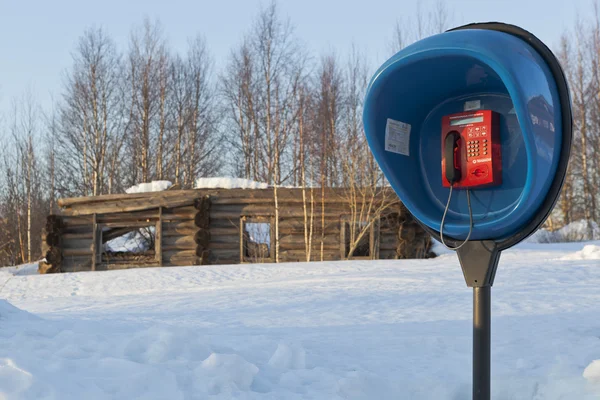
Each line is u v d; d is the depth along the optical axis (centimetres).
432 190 318
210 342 389
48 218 2236
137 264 2223
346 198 2161
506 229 276
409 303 794
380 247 2180
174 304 909
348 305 791
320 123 3055
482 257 283
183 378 301
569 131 268
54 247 2230
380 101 303
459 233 289
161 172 3853
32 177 4075
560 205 4325
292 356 374
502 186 290
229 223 2195
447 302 796
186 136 4141
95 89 3912
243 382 315
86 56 3956
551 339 461
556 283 959
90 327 440
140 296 1130
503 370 359
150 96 3966
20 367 284
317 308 773
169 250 2198
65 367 303
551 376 330
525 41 277
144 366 309
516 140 287
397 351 438
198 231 2145
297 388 323
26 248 3900
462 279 1150
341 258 2152
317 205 2175
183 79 4234
